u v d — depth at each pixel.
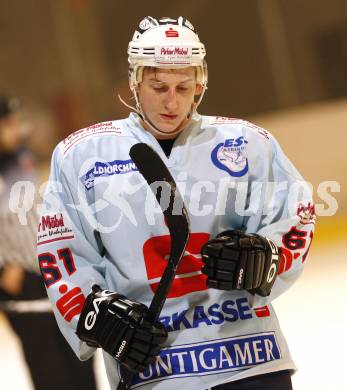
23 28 28.47
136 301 6.61
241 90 28.19
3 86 28.81
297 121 25.72
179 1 28.14
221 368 6.43
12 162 11.35
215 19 28.00
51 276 6.68
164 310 6.55
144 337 6.11
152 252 6.57
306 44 27.38
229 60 28.14
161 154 6.64
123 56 28.27
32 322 10.65
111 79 28.28
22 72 28.69
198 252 6.61
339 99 27.36
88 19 28.23
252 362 6.48
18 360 15.71
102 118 28.42
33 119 28.67
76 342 6.58
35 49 28.50
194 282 6.57
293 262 6.79
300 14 27.23
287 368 6.61
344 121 25.19
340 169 25.38
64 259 6.70
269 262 6.36
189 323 6.51
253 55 27.81
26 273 10.55
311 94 27.50
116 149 6.70
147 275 6.55
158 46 6.28
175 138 6.73
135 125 6.77
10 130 11.31
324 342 13.66
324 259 20.19
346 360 12.61
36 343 10.69
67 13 28.22
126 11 28.19
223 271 6.14
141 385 6.42
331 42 27.19
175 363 6.42
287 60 27.52
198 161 6.67
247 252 6.17
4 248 10.52
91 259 6.75
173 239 6.24
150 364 6.41
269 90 27.88
